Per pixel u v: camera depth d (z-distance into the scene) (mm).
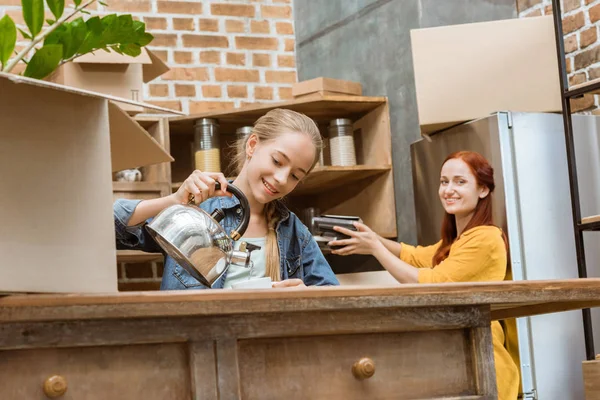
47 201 1545
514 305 2105
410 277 3920
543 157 4160
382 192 4996
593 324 4066
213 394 1593
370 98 4957
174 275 2533
